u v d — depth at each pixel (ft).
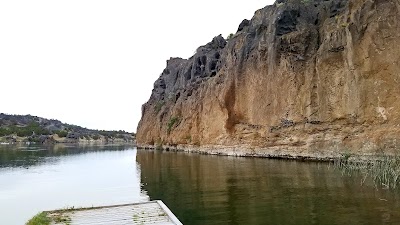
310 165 104.58
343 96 118.93
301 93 136.56
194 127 232.32
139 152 269.85
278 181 75.00
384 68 107.86
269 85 153.79
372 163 88.43
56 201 73.05
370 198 52.21
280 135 143.54
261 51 161.99
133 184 89.45
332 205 48.98
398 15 105.81
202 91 233.96
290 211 47.01
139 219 39.52
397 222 38.81
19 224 55.36
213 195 63.46
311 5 151.43
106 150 344.49
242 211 48.83
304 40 140.05
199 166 122.62
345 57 120.06
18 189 93.09
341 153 112.47
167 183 85.10
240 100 178.70
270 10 176.86
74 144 589.73
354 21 117.39
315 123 128.47
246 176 86.53
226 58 214.48
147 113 366.22
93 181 103.81
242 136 171.63
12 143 551.59
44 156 245.45
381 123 107.14
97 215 41.86
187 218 46.55
